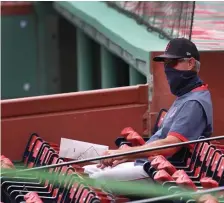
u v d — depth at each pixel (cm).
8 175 2105
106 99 2525
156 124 2433
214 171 1992
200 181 1944
